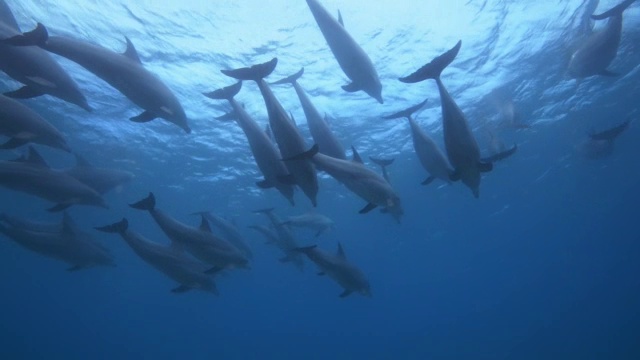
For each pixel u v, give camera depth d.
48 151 18.28
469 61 15.06
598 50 9.02
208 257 6.97
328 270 7.66
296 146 4.68
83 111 15.95
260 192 24.64
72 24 11.38
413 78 4.84
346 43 5.38
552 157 26.83
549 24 13.64
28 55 4.97
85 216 25.05
